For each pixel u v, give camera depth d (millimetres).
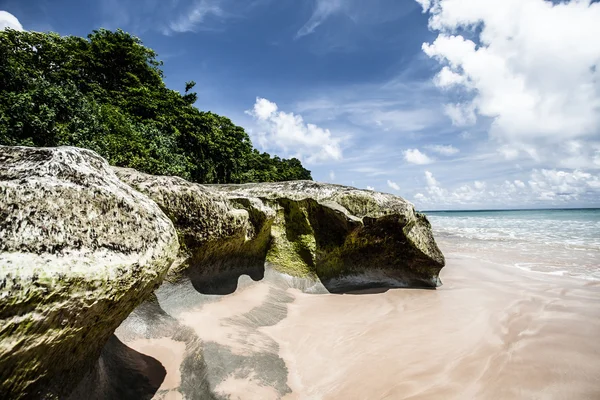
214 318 4066
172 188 4016
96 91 15664
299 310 5238
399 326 4465
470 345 3799
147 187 3822
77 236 1750
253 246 6074
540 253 10922
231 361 3166
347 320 4746
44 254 1515
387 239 6887
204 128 21234
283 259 6703
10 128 8266
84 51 17750
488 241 14930
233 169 25469
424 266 6828
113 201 2148
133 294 2072
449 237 17266
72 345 1782
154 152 13203
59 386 1824
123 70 19500
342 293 6371
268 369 3213
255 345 3648
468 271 8227
